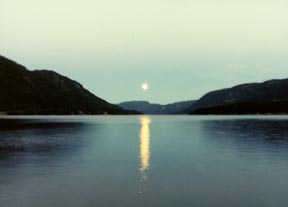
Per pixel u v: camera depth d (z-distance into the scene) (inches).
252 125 4864.7
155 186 1000.9
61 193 916.0
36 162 1435.8
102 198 868.6
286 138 2620.6
